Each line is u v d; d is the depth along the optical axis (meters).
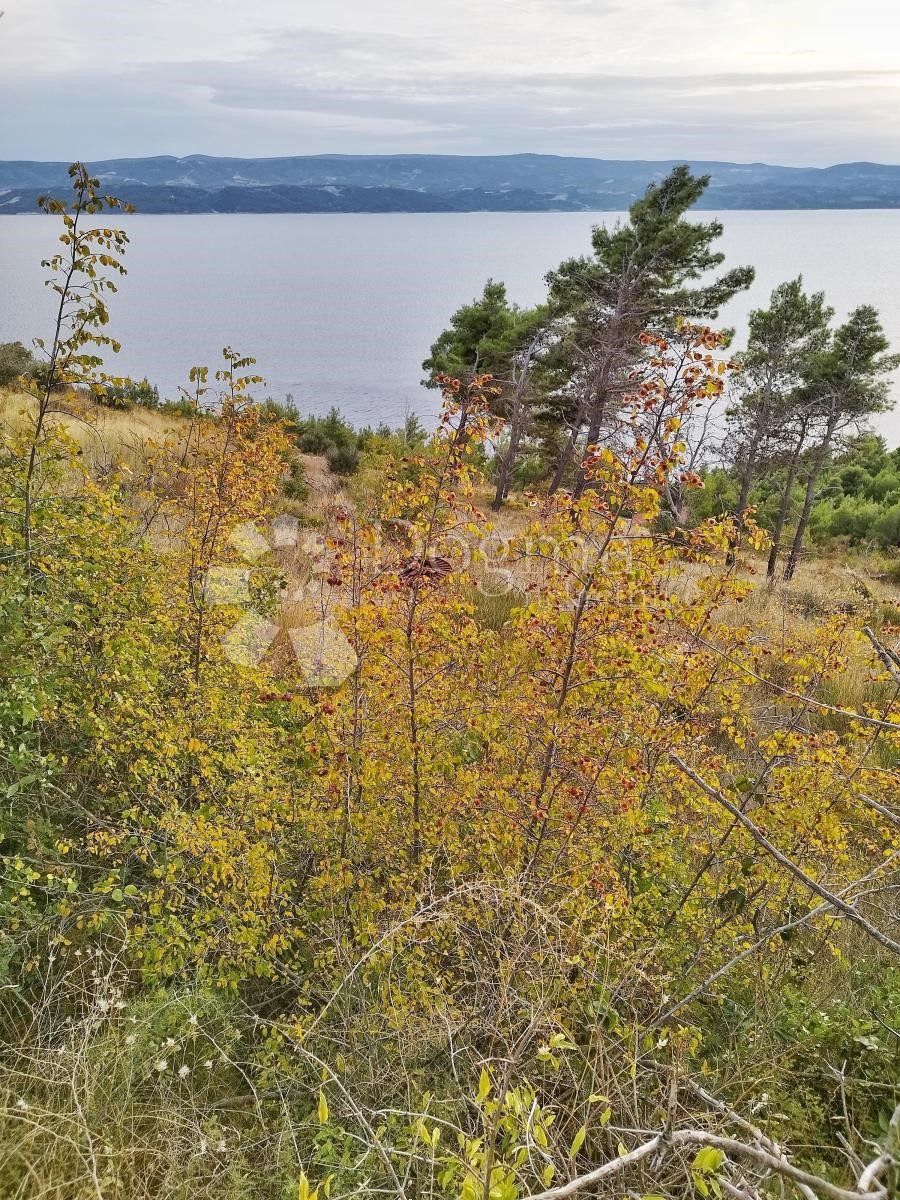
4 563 4.09
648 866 4.25
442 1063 3.22
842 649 4.75
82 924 3.30
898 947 2.93
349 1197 2.55
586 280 23.88
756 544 4.30
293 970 3.67
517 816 3.79
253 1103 3.04
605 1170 1.95
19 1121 2.54
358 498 15.23
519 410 25.23
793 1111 3.02
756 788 4.41
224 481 5.38
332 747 3.66
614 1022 3.04
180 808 3.83
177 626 5.00
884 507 35.72
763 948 4.14
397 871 3.91
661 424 3.47
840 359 24.30
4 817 3.45
